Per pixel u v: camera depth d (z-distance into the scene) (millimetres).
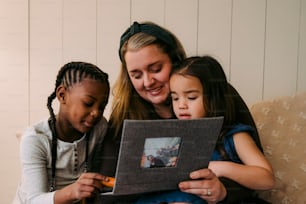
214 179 744
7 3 1075
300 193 959
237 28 1070
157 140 683
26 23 1081
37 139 856
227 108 897
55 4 1076
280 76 1084
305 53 1076
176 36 1009
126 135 652
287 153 1017
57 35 1082
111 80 1044
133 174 695
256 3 1064
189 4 1066
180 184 743
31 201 789
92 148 906
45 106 1095
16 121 1103
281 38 1073
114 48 1079
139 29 930
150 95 922
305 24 1068
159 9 1073
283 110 1072
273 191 966
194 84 874
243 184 804
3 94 1098
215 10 1065
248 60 1076
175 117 914
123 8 1075
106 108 943
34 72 1092
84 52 1082
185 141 699
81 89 871
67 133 888
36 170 832
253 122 951
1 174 1107
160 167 709
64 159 874
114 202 799
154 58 901
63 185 870
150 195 787
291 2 1062
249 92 1090
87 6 1075
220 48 1073
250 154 846
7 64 1093
